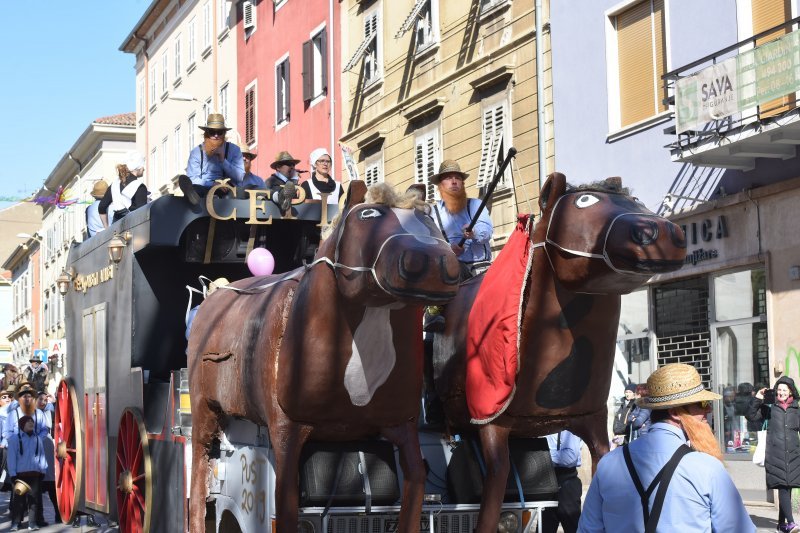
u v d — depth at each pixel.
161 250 10.02
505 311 6.37
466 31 25.00
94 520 12.20
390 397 6.40
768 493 15.77
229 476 7.77
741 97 16.05
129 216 10.14
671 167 18.86
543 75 22.06
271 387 6.56
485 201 7.16
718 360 17.97
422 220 6.00
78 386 11.91
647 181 19.44
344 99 31.14
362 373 6.30
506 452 6.55
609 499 4.74
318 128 32.69
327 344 6.25
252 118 37.84
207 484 8.17
